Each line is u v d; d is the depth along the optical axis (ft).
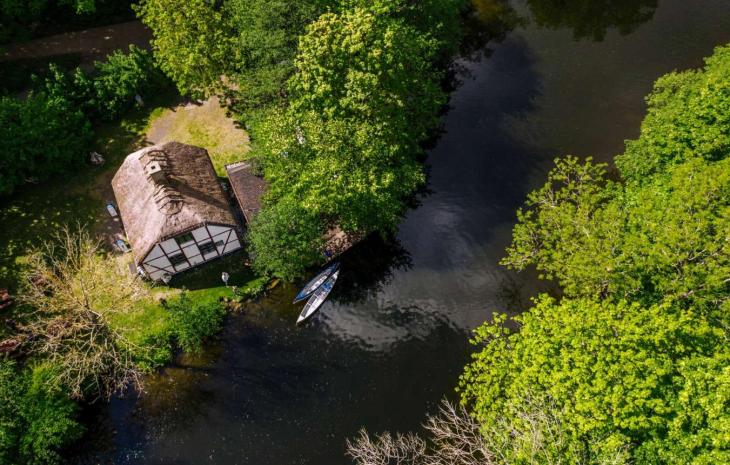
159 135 173.37
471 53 195.31
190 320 133.80
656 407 82.84
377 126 128.47
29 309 139.13
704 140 117.80
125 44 192.85
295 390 128.16
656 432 86.17
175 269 142.82
